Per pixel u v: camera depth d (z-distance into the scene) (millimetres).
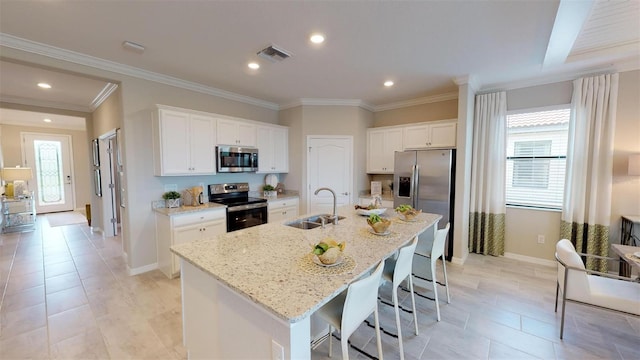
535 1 1881
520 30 2283
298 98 4582
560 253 2246
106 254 4047
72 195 7781
